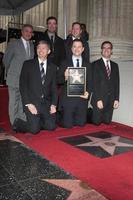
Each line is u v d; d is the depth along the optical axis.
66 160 3.49
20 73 4.76
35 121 4.59
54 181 2.86
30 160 3.40
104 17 6.81
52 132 4.76
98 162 3.44
